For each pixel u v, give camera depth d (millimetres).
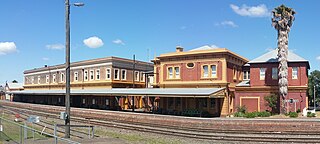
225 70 42250
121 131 32531
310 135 26391
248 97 43469
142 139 26906
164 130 30312
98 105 58750
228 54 42812
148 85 67312
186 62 45750
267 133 27250
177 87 46281
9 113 52781
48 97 74375
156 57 53094
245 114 39031
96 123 38156
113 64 60312
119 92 46781
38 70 84750
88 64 65375
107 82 60031
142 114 35188
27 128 19359
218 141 25906
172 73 47188
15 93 83188
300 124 26938
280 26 39438
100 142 22156
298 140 24578
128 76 63688
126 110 52594
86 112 43250
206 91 39188
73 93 55750
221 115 41344
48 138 22031
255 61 43406
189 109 43406
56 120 42781
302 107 40406
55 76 76562
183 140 26734
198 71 44469
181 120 31344
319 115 37469
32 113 54562
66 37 23984
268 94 42062
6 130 24969
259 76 43062
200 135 27531
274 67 42188
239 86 44094
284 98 38812
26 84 91750
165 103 46094
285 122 27297
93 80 63875
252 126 28094
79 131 30016
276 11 40188
